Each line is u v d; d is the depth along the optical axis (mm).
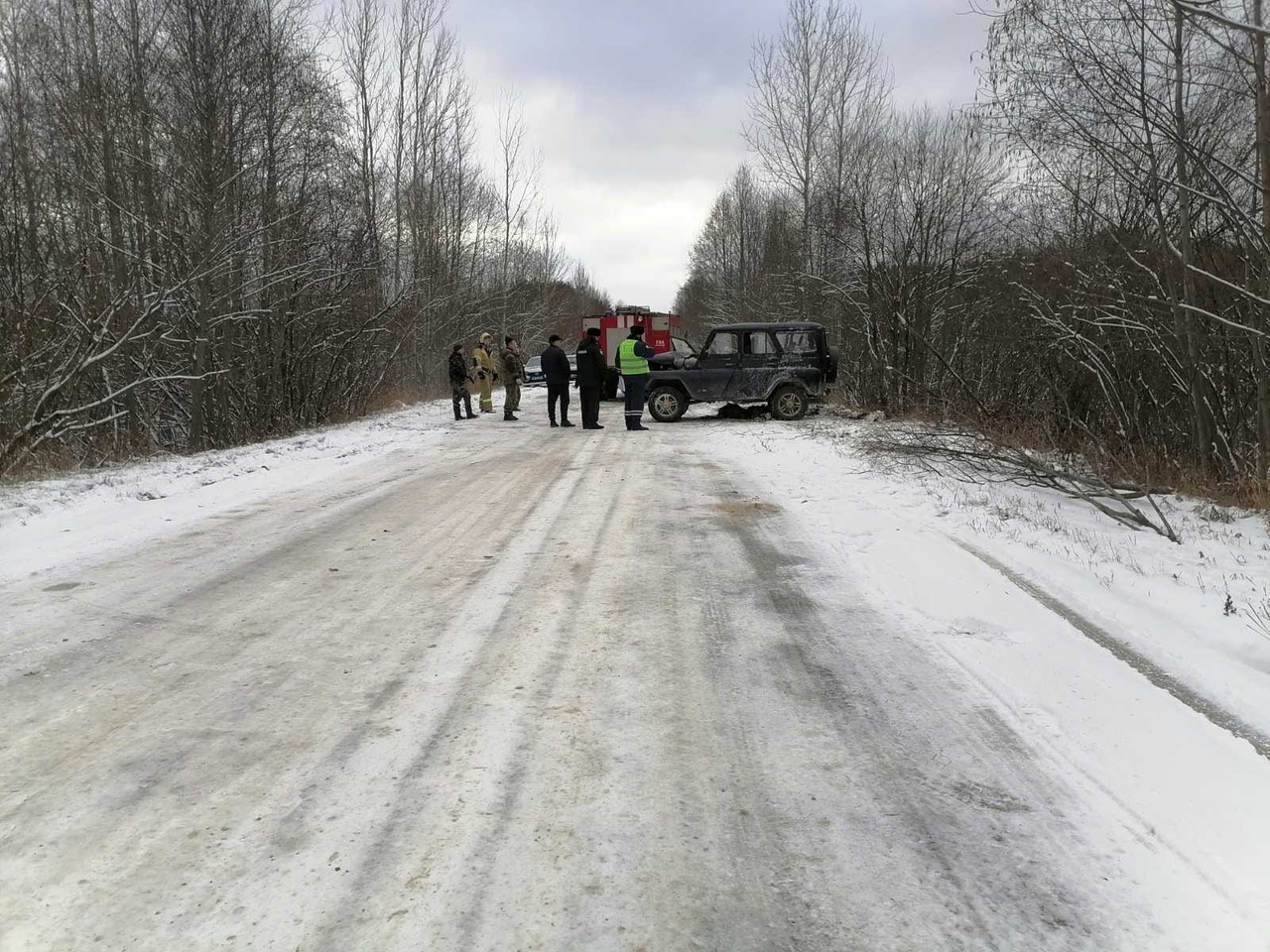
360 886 2348
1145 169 8188
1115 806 2764
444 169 29438
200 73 13969
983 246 13906
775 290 28469
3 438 10883
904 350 15469
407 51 27203
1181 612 4559
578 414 19109
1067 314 9703
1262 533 6406
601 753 3117
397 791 2842
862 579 5371
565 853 2508
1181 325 8000
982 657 4039
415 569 5621
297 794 2818
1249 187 7633
